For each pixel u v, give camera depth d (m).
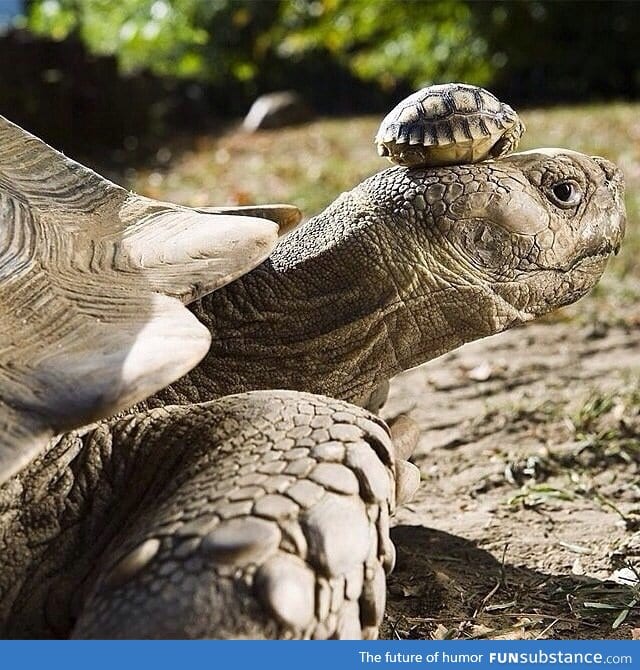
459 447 5.05
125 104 16.80
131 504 2.54
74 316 2.58
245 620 2.16
